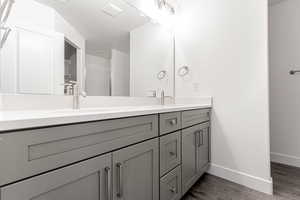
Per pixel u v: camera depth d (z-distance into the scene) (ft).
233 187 5.51
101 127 2.43
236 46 5.91
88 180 2.27
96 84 4.53
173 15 7.55
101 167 2.41
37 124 1.74
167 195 3.92
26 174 1.67
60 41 3.72
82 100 4.13
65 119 1.98
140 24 5.94
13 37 3.02
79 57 4.13
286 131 7.41
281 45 7.59
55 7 3.64
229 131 6.09
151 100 6.35
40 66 3.38
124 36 5.37
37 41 3.34
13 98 3.01
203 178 6.16
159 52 6.77
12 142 1.59
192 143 5.17
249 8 5.61
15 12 3.04
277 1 7.57
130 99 5.50
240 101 5.82
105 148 2.48
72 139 2.07
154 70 6.54
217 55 6.38
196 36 6.95
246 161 5.67
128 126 2.89
